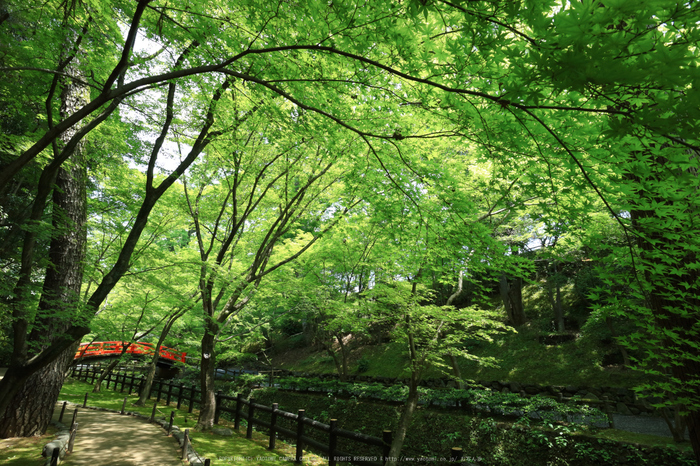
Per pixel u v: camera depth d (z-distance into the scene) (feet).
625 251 10.77
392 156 14.84
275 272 35.06
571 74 5.51
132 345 50.78
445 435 29.94
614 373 40.06
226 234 34.76
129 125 21.04
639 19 4.70
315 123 13.83
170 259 26.16
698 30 4.82
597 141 8.36
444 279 22.24
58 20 14.19
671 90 5.31
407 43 8.82
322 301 35.99
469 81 8.94
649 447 21.29
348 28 8.69
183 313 39.32
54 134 9.82
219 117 19.16
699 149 5.82
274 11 10.19
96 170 24.32
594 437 23.49
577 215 11.53
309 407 42.11
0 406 11.74
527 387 40.37
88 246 29.66
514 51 6.10
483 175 23.71
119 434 22.54
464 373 50.34
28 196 27.07
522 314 58.18
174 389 54.90
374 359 63.31
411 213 15.80
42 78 16.94
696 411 10.84
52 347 12.83
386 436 14.05
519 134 9.46
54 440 18.06
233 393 52.49
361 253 33.40
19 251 27.35
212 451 20.13
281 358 82.79
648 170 8.07
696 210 8.27
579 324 52.60
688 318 10.67
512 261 13.89
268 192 32.71
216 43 13.12
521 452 25.62
